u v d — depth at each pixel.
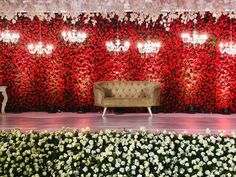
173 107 11.01
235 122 8.97
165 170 6.13
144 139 6.40
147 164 6.07
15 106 11.10
